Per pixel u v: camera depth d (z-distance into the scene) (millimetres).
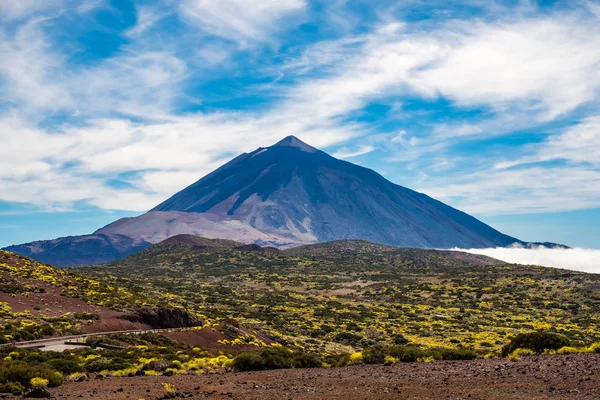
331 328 108875
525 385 18125
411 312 140250
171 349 49406
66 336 58094
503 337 96688
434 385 19516
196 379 25812
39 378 24094
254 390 20844
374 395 18172
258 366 30016
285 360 30344
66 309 73125
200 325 84688
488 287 185375
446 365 25406
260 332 92688
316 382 22219
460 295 171500
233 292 179750
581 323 115750
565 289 169375
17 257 104750
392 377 22375
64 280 95875
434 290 185125
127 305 81938
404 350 30500
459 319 126625
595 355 25047
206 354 44938
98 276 190875
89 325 65625
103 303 80812
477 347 84625
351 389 19797
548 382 18344
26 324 58188
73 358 36906
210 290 180250
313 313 132750
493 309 143750
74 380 27578
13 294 75062
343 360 30875
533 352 29344
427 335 101938
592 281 174250
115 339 55750
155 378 27219
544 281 188625
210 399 19109
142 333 62938
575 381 18031
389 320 124938
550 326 110875
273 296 173000
